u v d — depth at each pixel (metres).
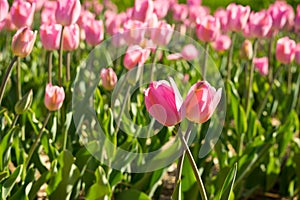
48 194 1.96
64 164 1.93
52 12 2.56
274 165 2.41
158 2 2.51
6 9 1.91
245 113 2.45
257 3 5.09
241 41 4.38
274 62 3.70
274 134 2.33
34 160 2.12
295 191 2.40
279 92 3.00
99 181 1.91
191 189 2.09
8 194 1.93
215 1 5.81
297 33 3.29
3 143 1.92
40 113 2.68
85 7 4.14
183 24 3.57
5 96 2.62
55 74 2.78
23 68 3.02
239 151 2.37
